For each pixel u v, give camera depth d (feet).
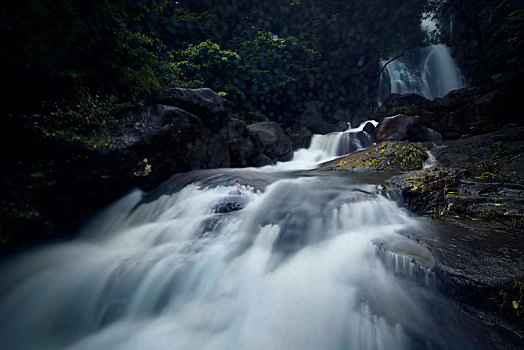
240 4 59.67
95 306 10.35
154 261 12.07
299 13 65.05
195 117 22.30
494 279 8.57
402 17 69.56
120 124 18.03
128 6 18.79
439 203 15.70
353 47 70.85
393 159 29.78
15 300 10.04
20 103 10.75
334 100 72.64
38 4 8.51
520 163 23.59
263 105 61.72
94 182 15.31
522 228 12.68
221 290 11.02
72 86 12.79
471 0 75.66
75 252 13.17
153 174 19.03
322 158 46.11
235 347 8.54
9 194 10.02
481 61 68.80
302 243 12.99
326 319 9.09
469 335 7.62
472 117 41.39
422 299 9.09
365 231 13.35
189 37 50.47
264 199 17.35
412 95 59.26
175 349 8.61
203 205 16.55
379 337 8.20
